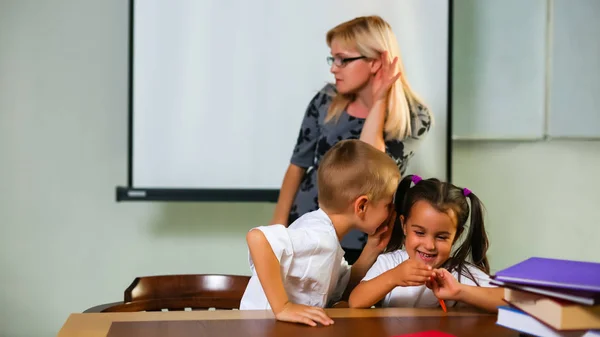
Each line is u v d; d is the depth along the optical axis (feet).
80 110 11.35
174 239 11.54
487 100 11.66
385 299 7.00
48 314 11.42
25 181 11.30
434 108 11.09
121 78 11.39
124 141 11.43
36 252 11.37
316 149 10.98
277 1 11.00
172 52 10.96
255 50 11.03
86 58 11.33
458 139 11.62
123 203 11.46
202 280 7.44
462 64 11.61
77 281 11.45
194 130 11.03
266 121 11.07
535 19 11.64
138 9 10.89
